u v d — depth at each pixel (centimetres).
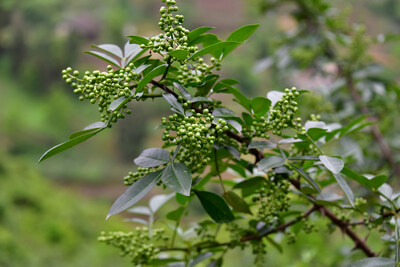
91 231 582
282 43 236
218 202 105
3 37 1330
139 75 103
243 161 111
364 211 114
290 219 126
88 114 1198
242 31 106
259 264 116
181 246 122
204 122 102
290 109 105
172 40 102
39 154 1020
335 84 203
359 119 115
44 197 633
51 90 1265
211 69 108
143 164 102
